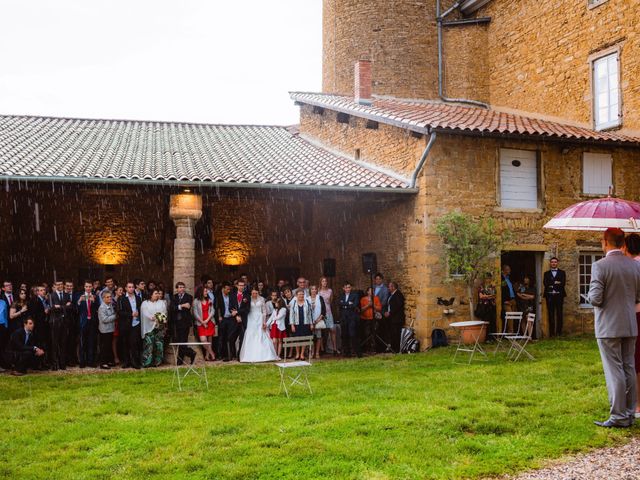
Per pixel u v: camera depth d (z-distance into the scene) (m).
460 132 13.51
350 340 13.50
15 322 11.55
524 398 8.10
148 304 12.01
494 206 14.33
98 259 19.44
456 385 9.09
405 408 7.63
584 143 14.74
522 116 19.27
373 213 16.44
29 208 19.05
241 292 12.91
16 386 9.80
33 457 6.18
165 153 16.55
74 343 12.25
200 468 5.75
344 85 23.06
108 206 19.59
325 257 19.69
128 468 5.77
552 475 5.45
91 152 15.72
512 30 19.98
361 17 22.70
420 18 22.28
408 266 14.51
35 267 19.03
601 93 16.45
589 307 15.14
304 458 5.93
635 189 15.56
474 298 14.06
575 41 17.31
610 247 6.68
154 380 10.21
